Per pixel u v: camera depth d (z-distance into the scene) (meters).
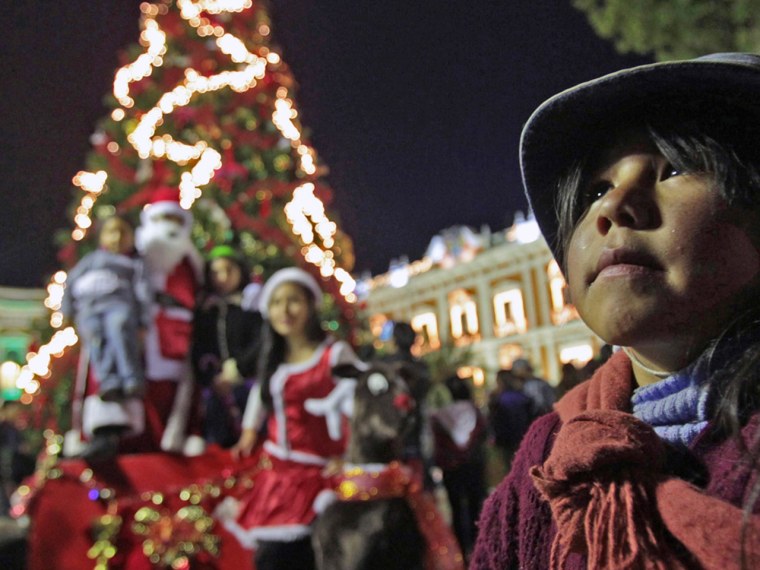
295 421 3.08
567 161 0.86
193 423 3.53
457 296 25.98
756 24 5.22
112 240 3.55
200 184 6.35
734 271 0.64
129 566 3.04
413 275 28.20
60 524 3.06
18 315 22.23
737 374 0.64
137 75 6.82
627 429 0.66
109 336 3.20
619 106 0.76
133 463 3.26
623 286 0.64
